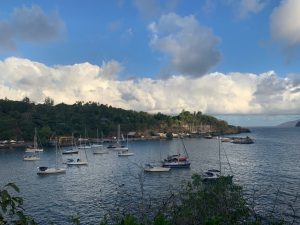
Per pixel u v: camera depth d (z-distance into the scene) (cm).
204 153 17575
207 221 1016
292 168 11069
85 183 9325
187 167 11838
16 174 11581
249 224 1642
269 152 17375
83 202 6956
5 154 19250
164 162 12069
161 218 896
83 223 5459
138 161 14825
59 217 5969
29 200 7369
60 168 11750
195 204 1886
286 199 6134
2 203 951
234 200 1942
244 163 12775
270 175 9588
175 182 8712
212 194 1964
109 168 12456
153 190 7575
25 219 988
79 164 13450
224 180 2105
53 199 7388
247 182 8388
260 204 5584
